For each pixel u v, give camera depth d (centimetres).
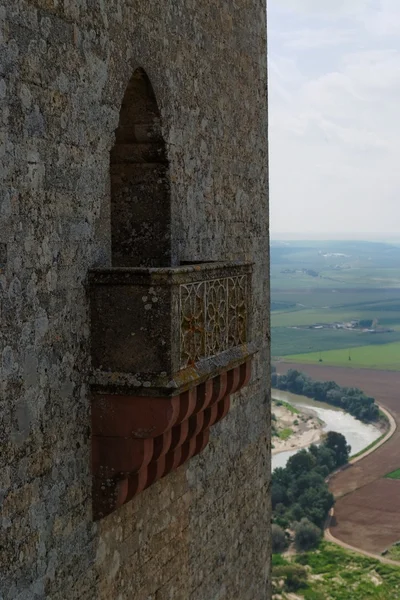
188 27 739
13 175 502
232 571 890
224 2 828
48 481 543
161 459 651
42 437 536
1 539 498
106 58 598
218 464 845
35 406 528
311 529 5612
